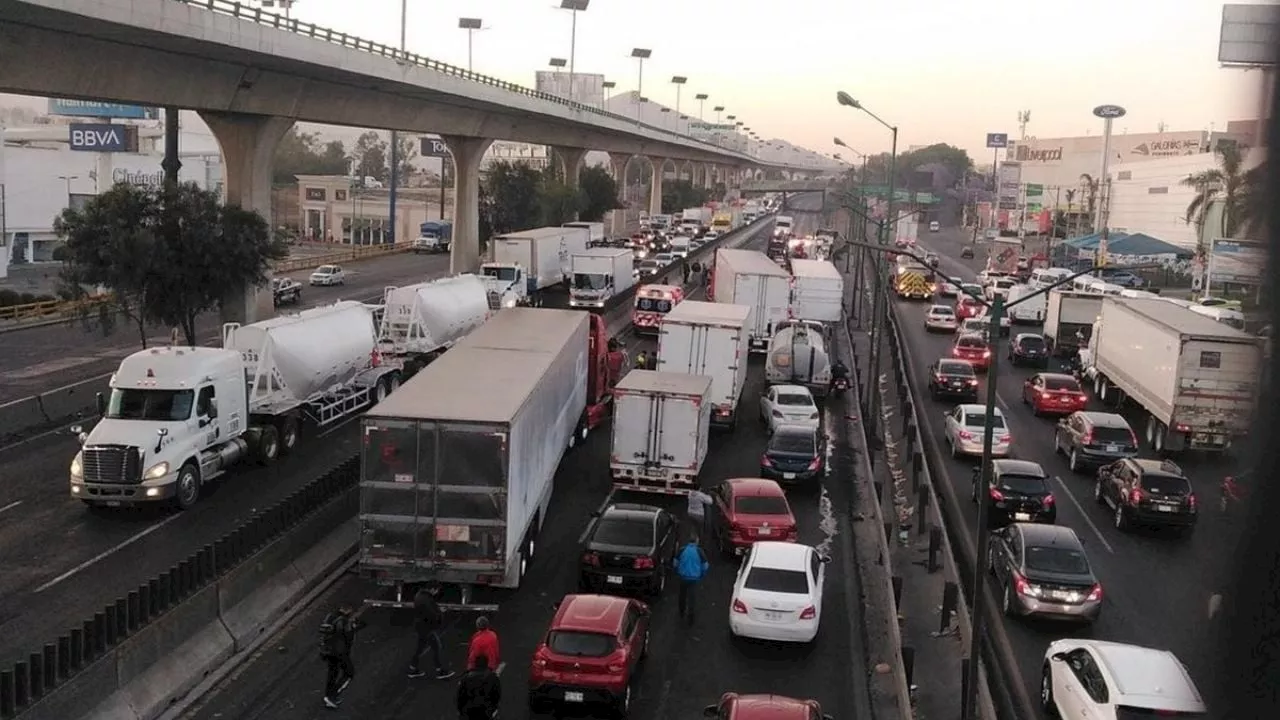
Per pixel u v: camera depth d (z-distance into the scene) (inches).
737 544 986.1
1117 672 615.8
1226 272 2645.2
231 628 760.3
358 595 883.4
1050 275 3048.7
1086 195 5147.6
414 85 2327.8
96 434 1021.8
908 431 1413.6
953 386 1755.7
